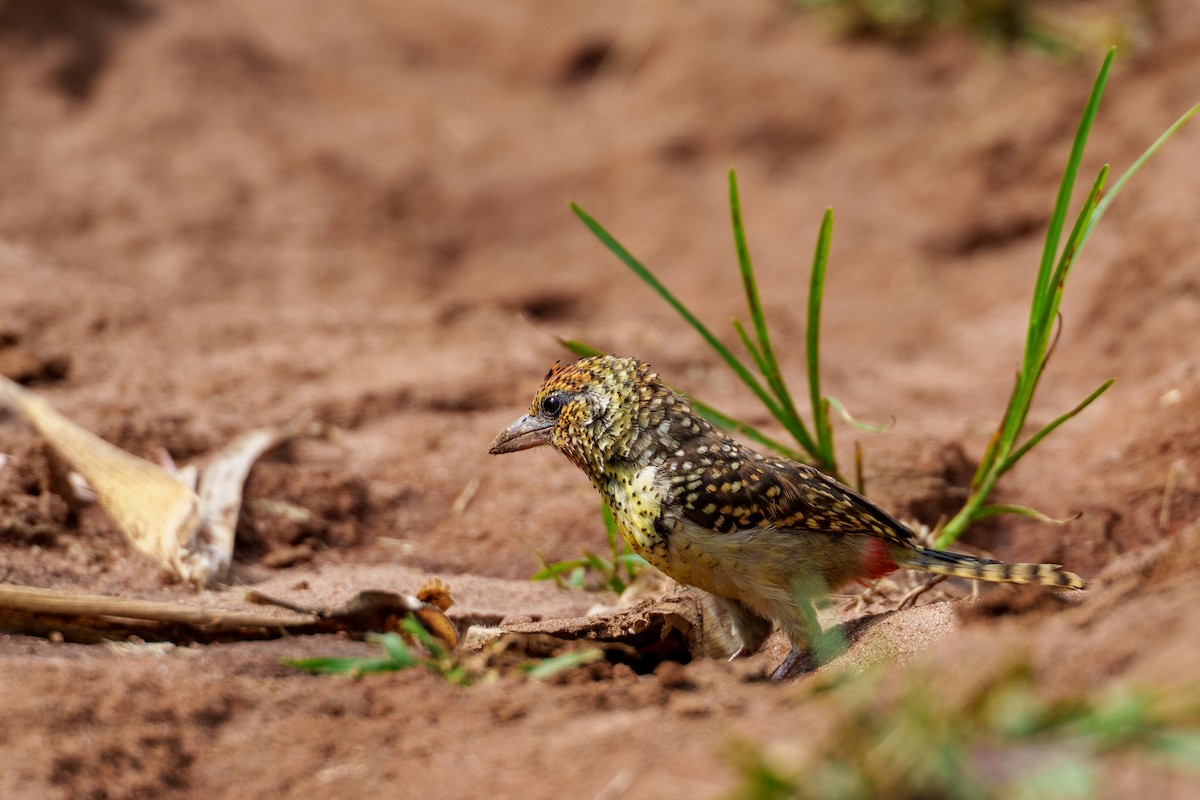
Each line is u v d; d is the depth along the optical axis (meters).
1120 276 14.77
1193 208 14.74
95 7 21.27
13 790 5.29
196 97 20.17
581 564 9.56
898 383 15.11
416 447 11.94
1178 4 21.06
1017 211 19.05
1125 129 19.17
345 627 7.58
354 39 23.70
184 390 12.69
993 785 4.24
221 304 16.03
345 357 13.94
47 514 9.40
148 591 8.69
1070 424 12.48
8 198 17.27
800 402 13.43
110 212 17.44
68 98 19.64
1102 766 4.25
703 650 7.73
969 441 12.17
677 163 21.05
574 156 21.39
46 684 5.99
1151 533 9.95
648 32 24.00
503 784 5.15
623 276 18.86
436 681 6.20
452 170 20.67
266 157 19.48
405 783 5.29
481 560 10.38
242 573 9.47
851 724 4.54
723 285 18.39
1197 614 5.04
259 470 10.84
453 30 24.62
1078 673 4.98
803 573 7.39
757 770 4.38
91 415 11.39
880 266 18.69
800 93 22.19
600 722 5.58
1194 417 10.66
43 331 13.45
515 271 19.03
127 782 5.43
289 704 6.00
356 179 19.77
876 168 20.66
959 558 7.60
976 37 22.11
